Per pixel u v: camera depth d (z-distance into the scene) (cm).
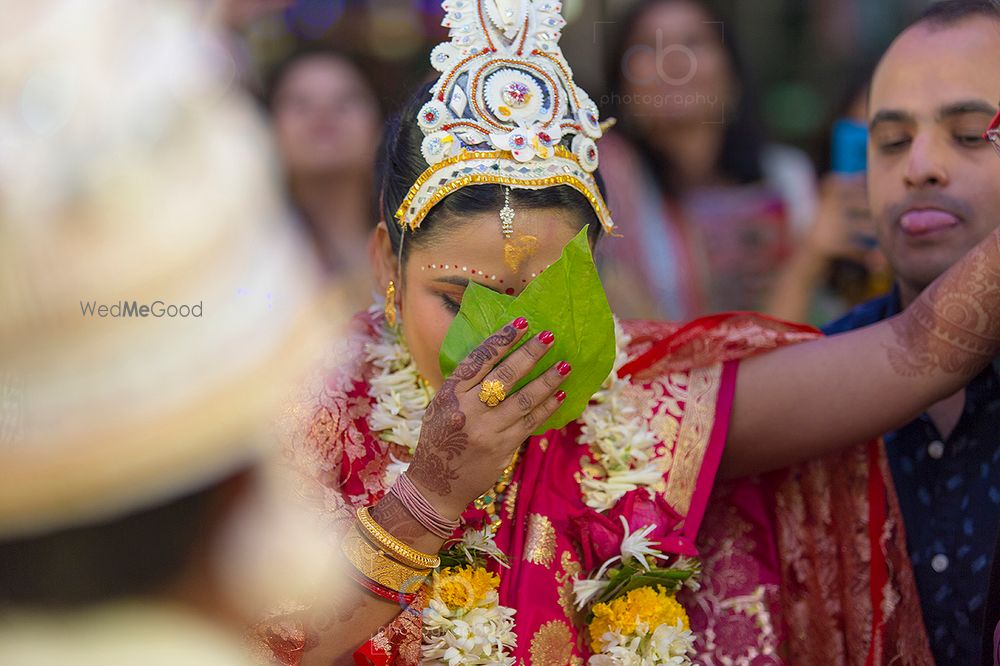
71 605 150
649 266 611
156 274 142
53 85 142
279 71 633
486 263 303
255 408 149
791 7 780
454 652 297
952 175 354
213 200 146
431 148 304
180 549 153
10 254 140
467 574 310
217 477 151
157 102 146
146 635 153
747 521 365
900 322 341
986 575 342
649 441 337
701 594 359
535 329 286
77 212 140
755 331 352
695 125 621
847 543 361
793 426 342
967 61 351
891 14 784
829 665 362
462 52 315
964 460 353
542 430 301
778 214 646
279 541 166
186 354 143
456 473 282
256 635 276
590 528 326
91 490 143
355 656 304
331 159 627
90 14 146
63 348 140
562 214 306
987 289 322
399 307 335
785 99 756
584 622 326
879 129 371
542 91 313
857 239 628
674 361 350
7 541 145
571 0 599
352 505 316
